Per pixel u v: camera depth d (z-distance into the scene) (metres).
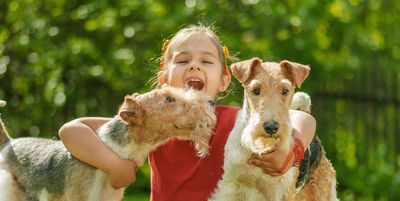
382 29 12.55
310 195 5.02
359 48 11.55
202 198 4.68
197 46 4.83
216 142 4.71
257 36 9.56
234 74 4.30
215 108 4.89
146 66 9.27
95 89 10.03
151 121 4.27
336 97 10.98
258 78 4.18
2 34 9.41
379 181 10.57
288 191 4.38
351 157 10.98
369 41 11.86
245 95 4.30
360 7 12.60
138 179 10.13
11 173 4.75
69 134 4.40
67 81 9.60
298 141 4.24
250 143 4.12
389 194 10.51
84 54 9.36
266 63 4.30
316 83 10.24
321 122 10.88
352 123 10.98
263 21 9.54
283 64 4.23
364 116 10.98
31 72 9.27
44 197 4.59
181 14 9.05
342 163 10.95
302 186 4.84
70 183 4.46
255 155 4.20
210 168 4.70
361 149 10.93
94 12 9.34
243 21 9.34
